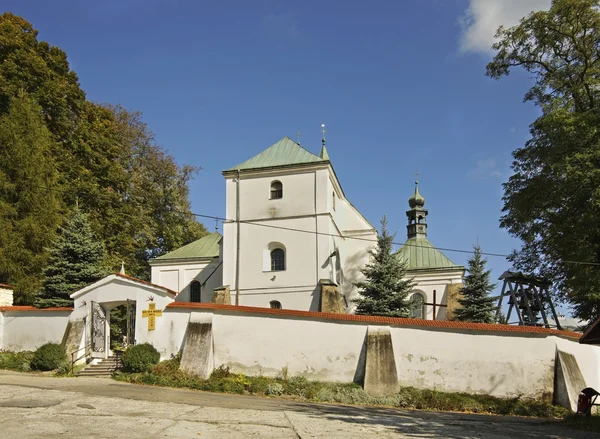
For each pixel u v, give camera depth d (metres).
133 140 51.16
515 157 34.25
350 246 40.66
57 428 13.51
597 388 27.25
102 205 41.12
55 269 30.73
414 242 47.88
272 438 13.54
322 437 13.95
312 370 24.98
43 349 25.62
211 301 35.53
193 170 54.06
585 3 31.55
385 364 24.22
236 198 37.00
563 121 30.23
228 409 17.61
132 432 13.46
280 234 35.81
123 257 42.16
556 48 33.88
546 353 24.36
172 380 23.41
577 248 30.31
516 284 35.31
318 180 36.03
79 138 40.94
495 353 24.55
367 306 33.56
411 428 16.27
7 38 38.19
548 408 22.81
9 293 29.95
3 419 14.29
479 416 20.81
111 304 27.56
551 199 31.75
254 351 25.42
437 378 24.52
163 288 26.38
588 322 33.84
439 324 25.03
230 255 36.16
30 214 33.22
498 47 35.50
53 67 41.59
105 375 24.88
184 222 52.78
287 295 34.78
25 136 34.41
